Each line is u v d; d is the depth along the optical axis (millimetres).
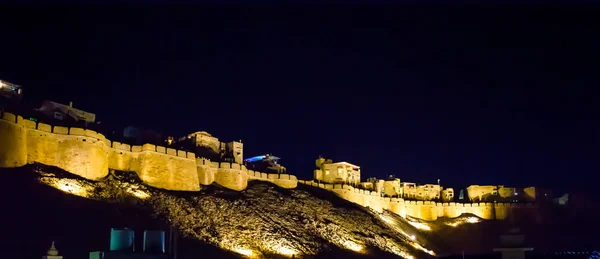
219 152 102500
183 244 60438
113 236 47906
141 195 71312
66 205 59250
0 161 61562
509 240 21703
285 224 79562
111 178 72562
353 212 96375
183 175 81000
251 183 93125
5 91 83438
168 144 100000
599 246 116375
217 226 70750
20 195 57438
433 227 123062
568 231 132875
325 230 83062
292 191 96250
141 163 77438
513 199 145000
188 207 72875
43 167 66688
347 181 118562
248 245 68312
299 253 71188
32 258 44875
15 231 50188
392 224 106625
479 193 145875
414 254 88125
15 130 64438
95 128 93062
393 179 135000
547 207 143625
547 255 70438
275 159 125500
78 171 69562
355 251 79375
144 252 47500
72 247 49094
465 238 119625
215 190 84188
